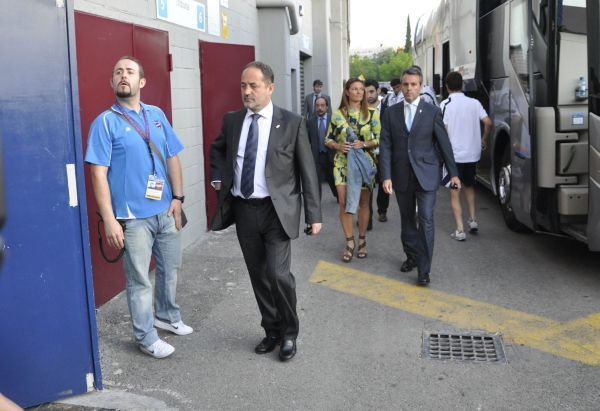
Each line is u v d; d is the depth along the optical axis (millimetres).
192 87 7969
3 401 1970
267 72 4320
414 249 6562
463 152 8031
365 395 4070
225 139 4512
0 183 1446
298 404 3967
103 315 5438
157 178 4473
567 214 6359
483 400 3986
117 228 4289
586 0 5688
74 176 3742
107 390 4051
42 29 3541
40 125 3596
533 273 6543
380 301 5797
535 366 4457
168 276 4875
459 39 11820
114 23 5715
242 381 4270
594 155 5766
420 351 4719
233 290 6113
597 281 6246
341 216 7082
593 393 4062
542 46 6500
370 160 6895
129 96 4320
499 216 9484
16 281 3621
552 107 6434
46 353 3783
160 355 4594
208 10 8633
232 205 4512
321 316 5441
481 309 5555
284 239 4438
